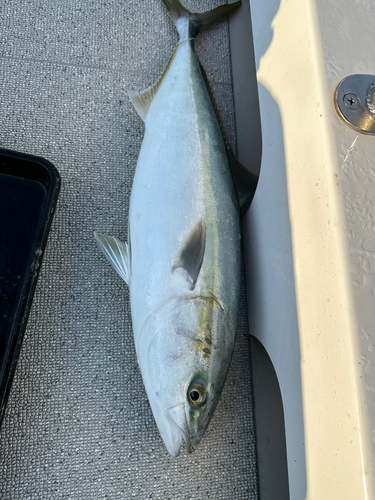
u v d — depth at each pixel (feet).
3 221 3.35
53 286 3.44
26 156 3.35
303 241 2.69
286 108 3.08
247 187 3.75
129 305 3.55
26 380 3.17
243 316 3.74
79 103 4.05
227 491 3.26
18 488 2.92
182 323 2.80
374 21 2.97
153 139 3.43
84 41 4.27
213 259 2.99
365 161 2.55
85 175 3.84
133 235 3.18
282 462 3.09
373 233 2.42
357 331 2.24
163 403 2.76
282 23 3.29
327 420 2.35
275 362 3.04
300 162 2.80
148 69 4.40
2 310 3.08
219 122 3.89
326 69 2.73
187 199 3.09
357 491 2.08
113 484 3.08
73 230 3.64
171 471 3.21
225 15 4.66
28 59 4.05
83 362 3.32
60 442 3.09
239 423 3.48
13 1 4.17
